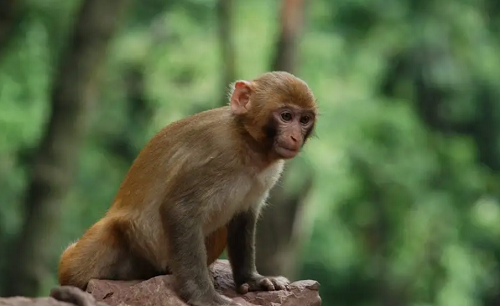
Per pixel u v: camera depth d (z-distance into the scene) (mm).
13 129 25719
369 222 30141
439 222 30000
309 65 27859
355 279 31000
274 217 19453
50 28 27328
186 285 9352
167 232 9477
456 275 30312
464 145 31250
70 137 20828
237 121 9594
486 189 32469
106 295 9516
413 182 28953
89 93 20922
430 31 30891
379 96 30828
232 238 10297
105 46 20953
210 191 9500
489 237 31703
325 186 26484
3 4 20250
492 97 33375
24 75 26375
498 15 34781
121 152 30422
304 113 9570
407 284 30531
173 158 9734
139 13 30719
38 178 20641
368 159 28250
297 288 9969
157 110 28953
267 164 9711
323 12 29766
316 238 29688
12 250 23812
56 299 8242
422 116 33531
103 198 27812
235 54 23375
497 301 34531
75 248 10102
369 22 30906
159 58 28906
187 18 29266
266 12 27109
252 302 9938
